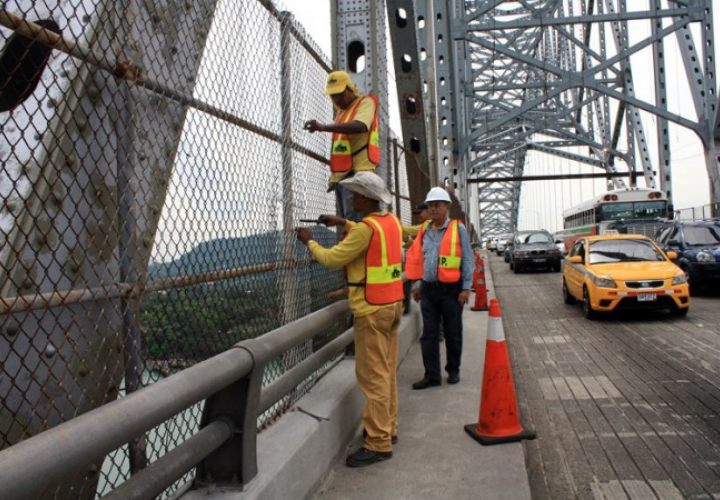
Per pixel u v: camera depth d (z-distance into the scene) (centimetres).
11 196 187
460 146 2867
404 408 525
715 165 2956
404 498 341
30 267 177
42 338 184
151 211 229
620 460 416
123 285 213
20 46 211
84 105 200
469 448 421
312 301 456
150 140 229
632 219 2525
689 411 520
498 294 1708
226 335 288
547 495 366
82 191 193
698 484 371
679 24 3017
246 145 318
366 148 433
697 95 3006
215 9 281
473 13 2936
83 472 200
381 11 665
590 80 3222
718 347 800
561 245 2934
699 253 1401
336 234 515
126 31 214
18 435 176
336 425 392
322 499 338
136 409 170
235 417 256
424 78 1189
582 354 798
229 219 295
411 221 964
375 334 387
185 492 256
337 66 626
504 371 446
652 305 1066
